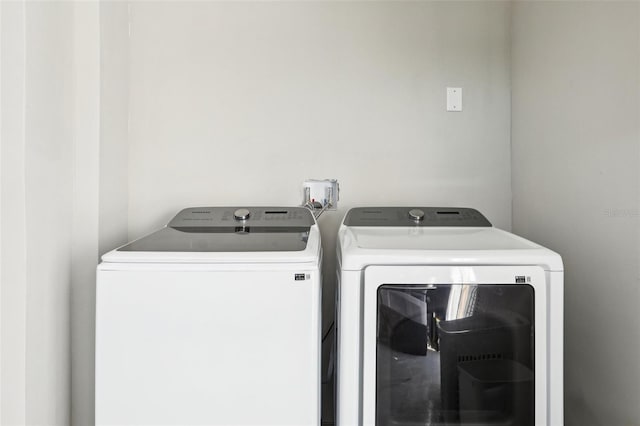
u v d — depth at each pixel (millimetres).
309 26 1721
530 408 1009
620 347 1114
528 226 1613
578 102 1288
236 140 1714
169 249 1062
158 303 981
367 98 1729
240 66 1711
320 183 1718
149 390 979
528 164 1608
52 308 1195
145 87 1688
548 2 1455
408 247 1077
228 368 985
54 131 1202
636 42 1048
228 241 1175
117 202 1550
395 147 1737
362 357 1023
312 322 992
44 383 1150
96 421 975
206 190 1712
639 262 1044
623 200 1097
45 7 1145
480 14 1753
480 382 1020
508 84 1760
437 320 1014
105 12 1422
